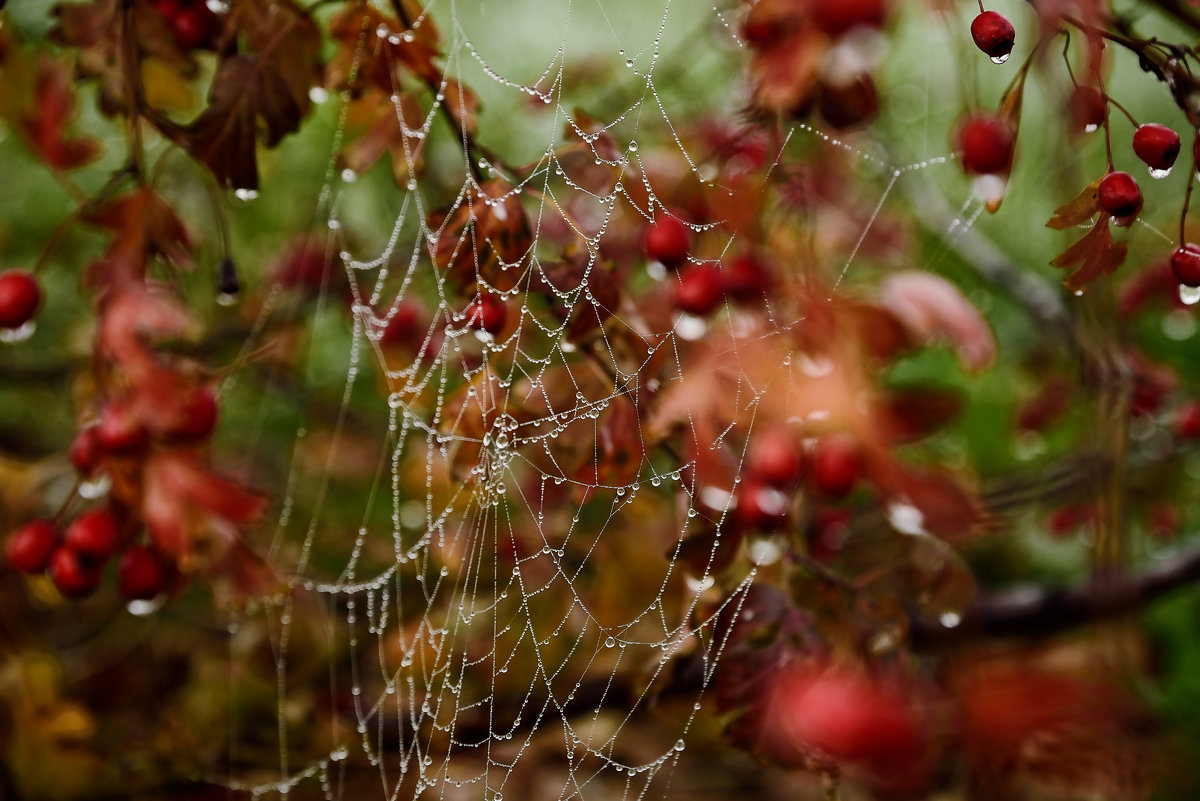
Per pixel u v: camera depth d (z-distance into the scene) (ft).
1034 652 3.58
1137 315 4.31
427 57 3.59
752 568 3.58
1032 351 4.58
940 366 4.89
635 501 3.82
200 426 3.51
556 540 3.91
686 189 3.65
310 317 4.49
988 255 4.53
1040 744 3.39
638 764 4.28
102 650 4.22
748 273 3.62
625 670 3.89
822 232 3.94
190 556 3.51
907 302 3.63
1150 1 3.55
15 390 4.90
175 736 4.00
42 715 3.92
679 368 3.63
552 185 3.87
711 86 4.28
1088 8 3.34
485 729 4.00
